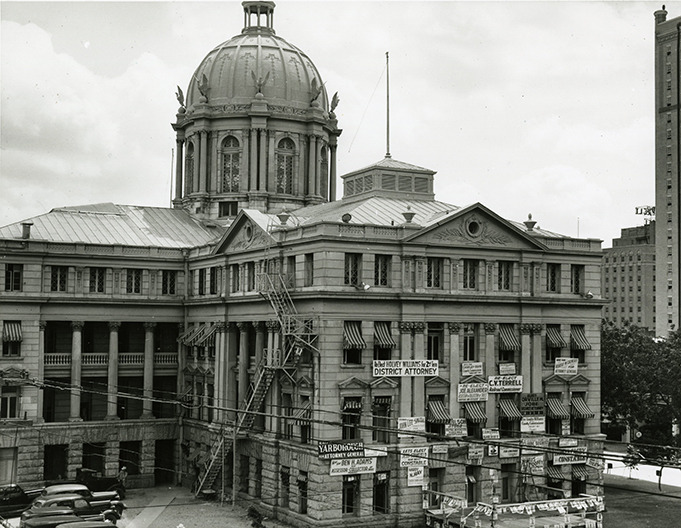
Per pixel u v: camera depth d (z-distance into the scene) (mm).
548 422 69625
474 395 65062
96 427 74750
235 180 91312
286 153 92000
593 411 70500
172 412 81125
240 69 92125
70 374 75438
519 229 67688
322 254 60719
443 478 63375
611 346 88562
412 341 63094
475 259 66375
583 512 60844
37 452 71812
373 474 60781
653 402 88875
